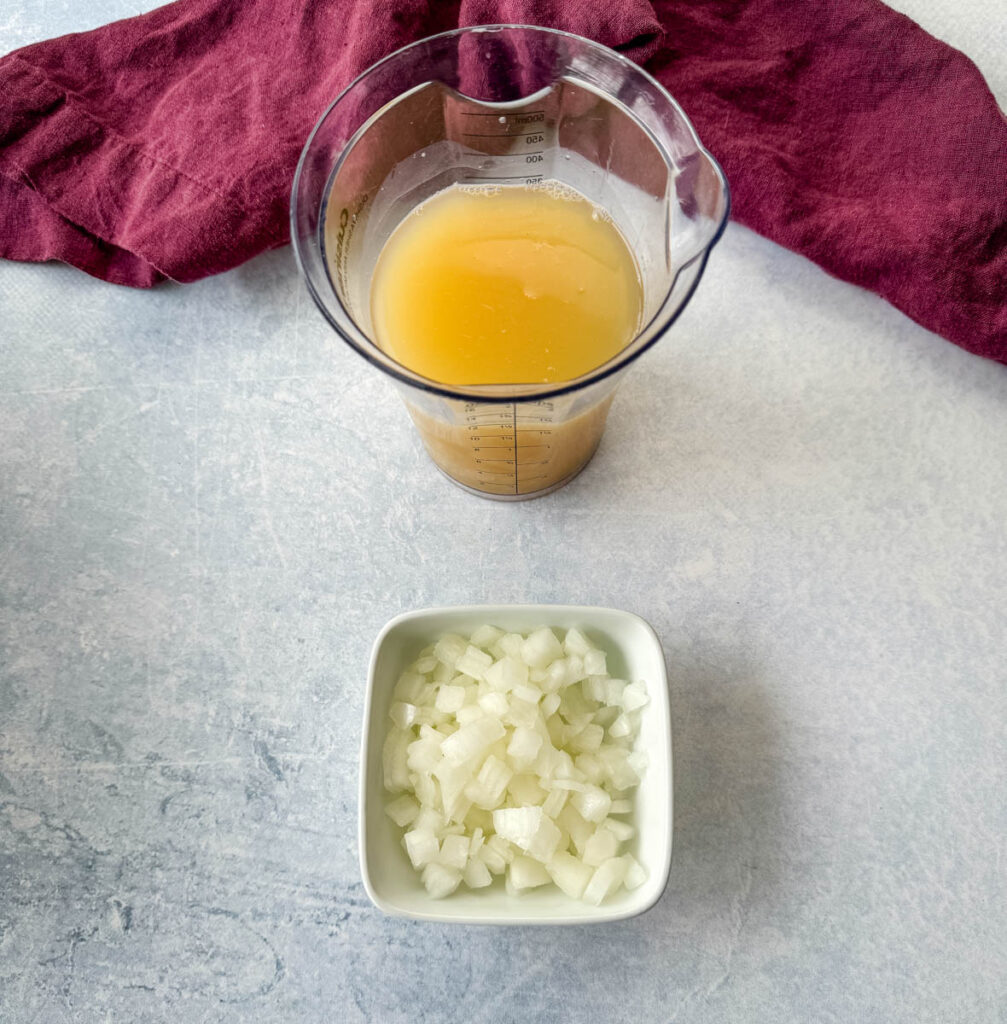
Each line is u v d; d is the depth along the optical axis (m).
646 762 0.31
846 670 0.34
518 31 0.29
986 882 0.32
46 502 0.36
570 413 0.29
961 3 0.39
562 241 0.31
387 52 0.36
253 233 0.36
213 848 0.33
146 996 0.32
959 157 0.35
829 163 0.37
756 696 0.34
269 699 0.34
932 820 0.33
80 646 0.35
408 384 0.24
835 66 0.37
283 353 0.37
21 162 0.36
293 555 0.35
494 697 0.31
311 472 0.36
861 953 0.31
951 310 0.35
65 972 0.32
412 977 0.32
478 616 0.31
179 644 0.34
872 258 0.35
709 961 0.31
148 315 0.38
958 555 0.35
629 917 0.28
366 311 0.30
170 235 0.35
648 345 0.24
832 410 0.36
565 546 0.35
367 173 0.29
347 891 0.32
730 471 0.36
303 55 0.37
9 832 0.33
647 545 0.35
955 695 0.34
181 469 0.36
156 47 0.37
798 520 0.35
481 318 0.30
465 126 0.31
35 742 0.34
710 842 0.32
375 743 0.30
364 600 0.35
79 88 0.37
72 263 0.37
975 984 0.31
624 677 0.33
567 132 0.31
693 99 0.37
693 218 0.26
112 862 0.33
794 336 0.37
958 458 0.36
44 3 0.40
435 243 0.31
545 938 0.32
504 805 0.31
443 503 0.36
